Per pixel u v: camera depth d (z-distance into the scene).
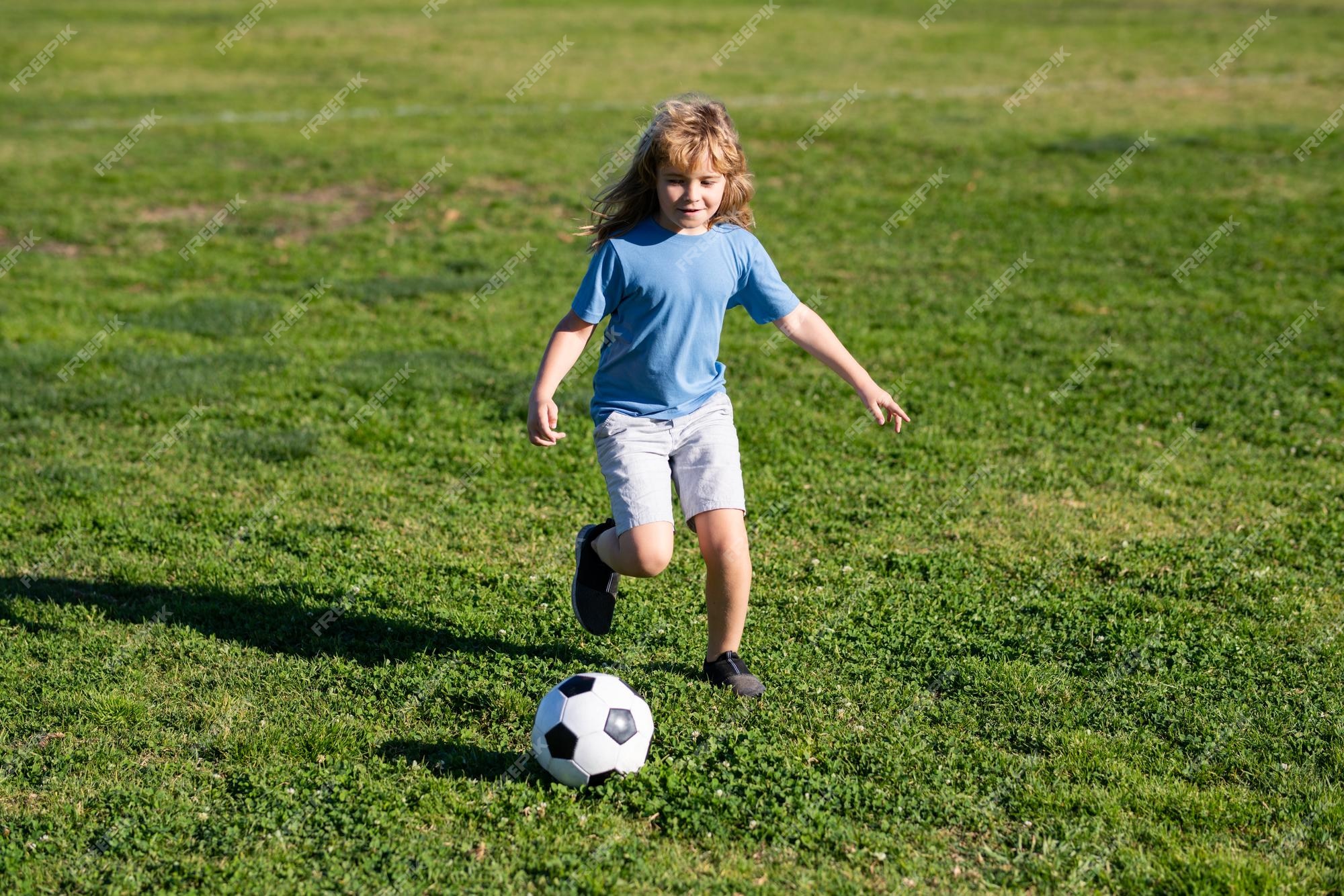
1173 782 3.45
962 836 3.23
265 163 14.94
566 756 3.39
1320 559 5.05
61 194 13.30
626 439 3.78
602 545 3.90
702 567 4.98
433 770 3.53
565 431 6.76
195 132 16.66
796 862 3.12
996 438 6.63
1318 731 3.71
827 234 11.78
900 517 5.59
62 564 5.01
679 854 3.15
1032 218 12.16
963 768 3.54
